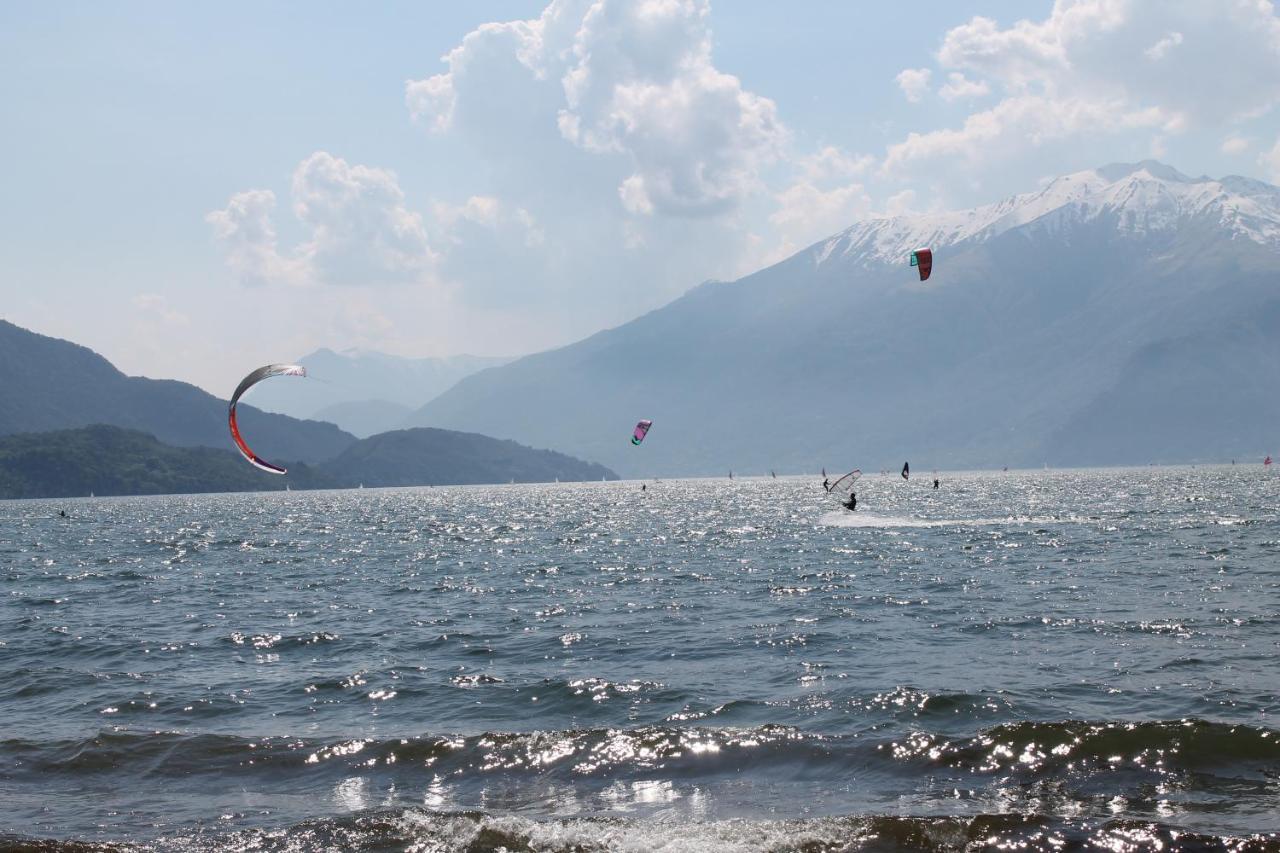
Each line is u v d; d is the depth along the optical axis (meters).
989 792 16.70
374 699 23.89
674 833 15.38
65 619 38.31
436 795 17.45
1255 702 21.11
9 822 16.48
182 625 36.09
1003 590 40.25
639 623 34.19
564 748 19.28
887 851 14.70
